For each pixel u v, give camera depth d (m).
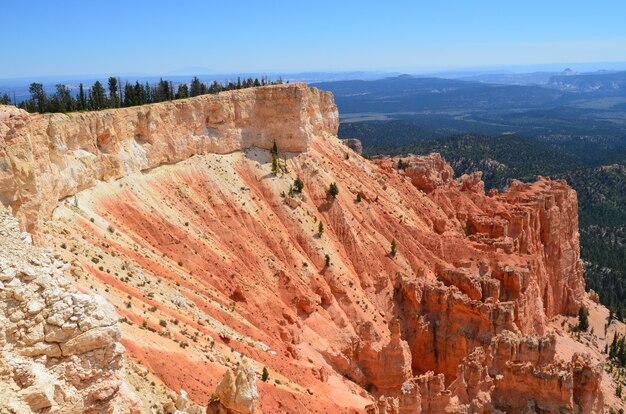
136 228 85.69
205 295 80.25
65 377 27.02
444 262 114.62
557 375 60.31
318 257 106.06
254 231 104.94
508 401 62.75
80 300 27.89
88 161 83.00
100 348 28.28
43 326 26.62
